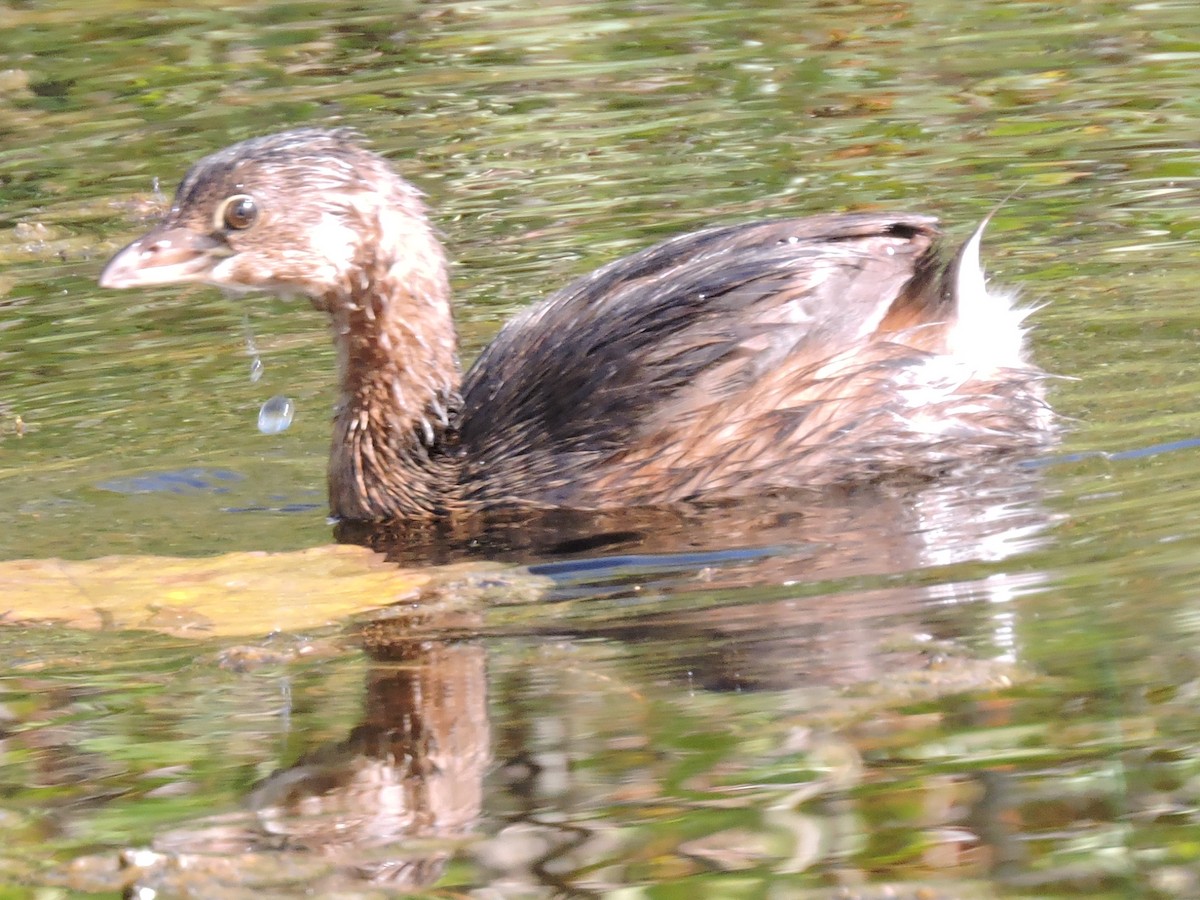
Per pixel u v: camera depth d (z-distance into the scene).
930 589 9.11
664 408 10.88
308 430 12.81
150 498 11.72
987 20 21.94
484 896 6.91
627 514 10.77
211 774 7.80
